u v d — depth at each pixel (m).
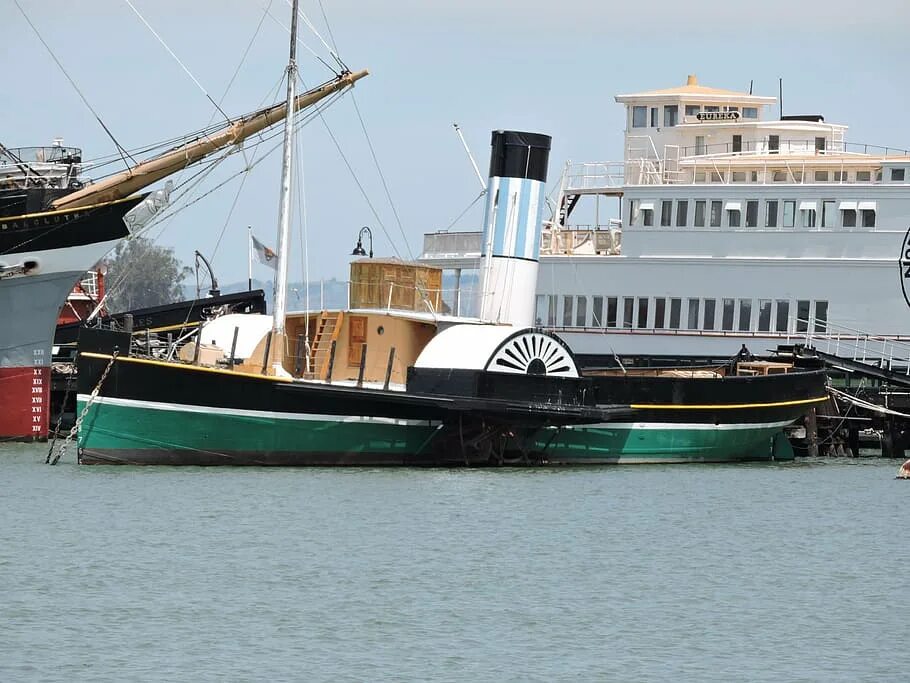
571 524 166.75
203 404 193.62
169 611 125.44
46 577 135.12
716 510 180.62
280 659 113.75
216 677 109.44
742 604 132.75
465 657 115.44
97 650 114.88
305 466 199.38
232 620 123.38
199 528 156.88
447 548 151.38
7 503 168.62
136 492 176.50
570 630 123.19
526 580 139.25
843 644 120.81
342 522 162.00
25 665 111.19
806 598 135.50
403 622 124.25
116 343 193.12
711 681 111.25
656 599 133.75
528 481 196.38
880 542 162.62
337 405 197.88
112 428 193.75
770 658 116.88
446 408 196.88
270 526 158.75
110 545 148.00
